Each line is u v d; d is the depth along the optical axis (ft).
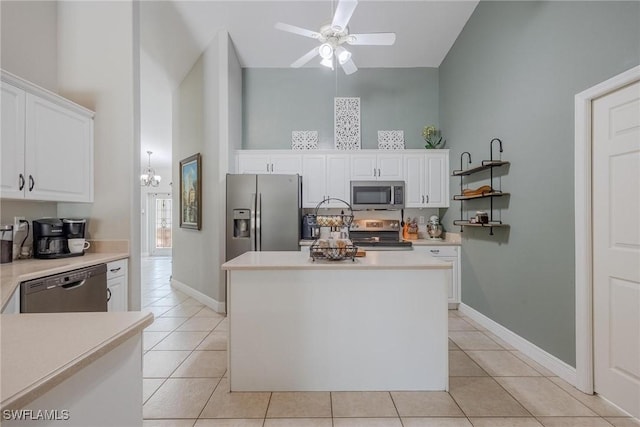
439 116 14.57
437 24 11.70
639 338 5.49
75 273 6.57
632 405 5.60
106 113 8.68
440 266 6.51
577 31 6.52
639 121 5.43
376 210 14.42
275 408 6.07
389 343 6.70
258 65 14.53
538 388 6.66
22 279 5.46
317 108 14.74
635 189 5.52
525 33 8.20
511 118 8.84
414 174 13.50
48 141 7.22
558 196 7.09
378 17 11.28
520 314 8.50
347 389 6.67
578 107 6.48
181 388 6.75
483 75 10.37
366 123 14.73
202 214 13.67
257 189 12.11
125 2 8.72
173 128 16.52
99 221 8.61
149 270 22.49
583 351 6.45
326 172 13.55
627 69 5.46
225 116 12.31
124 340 2.67
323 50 8.00
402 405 6.15
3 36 7.42
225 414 5.88
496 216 9.61
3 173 6.22
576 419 5.68
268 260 7.19
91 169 8.50
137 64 8.96
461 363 7.84
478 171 10.61
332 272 6.68
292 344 6.67
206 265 13.28
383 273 6.67
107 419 2.65
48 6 8.51
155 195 31.60
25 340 2.48
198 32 12.02
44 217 8.31
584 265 6.39
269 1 10.31
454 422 5.64
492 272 9.91
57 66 8.73
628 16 5.44
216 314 11.96
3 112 6.21
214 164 12.66
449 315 11.73
